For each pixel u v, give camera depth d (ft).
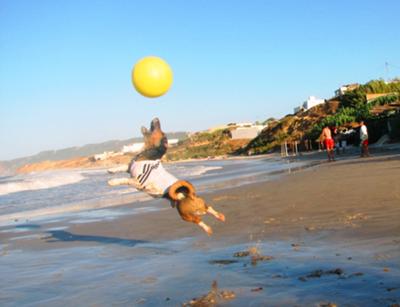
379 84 274.36
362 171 62.69
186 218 23.94
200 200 24.03
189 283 20.15
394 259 20.21
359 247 22.94
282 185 56.65
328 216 32.01
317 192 45.34
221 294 18.07
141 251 28.37
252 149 341.62
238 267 21.90
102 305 18.42
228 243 27.68
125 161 618.44
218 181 84.17
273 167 118.21
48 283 22.81
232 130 512.22
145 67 21.49
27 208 66.39
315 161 116.78
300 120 308.60
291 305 16.12
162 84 21.71
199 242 29.01
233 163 205.87
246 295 17.69
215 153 461.78
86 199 72.90
